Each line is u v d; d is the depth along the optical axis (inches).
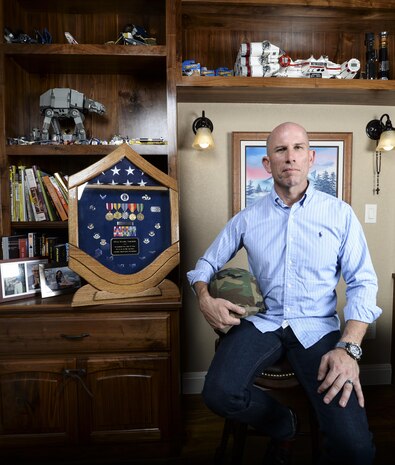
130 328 59.4
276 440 49.8
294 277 52.6
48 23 75.4
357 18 75.5
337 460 42.6
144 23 76.4
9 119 67.5
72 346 59.2
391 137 76.7
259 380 50.9
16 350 59.1
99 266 59.1
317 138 82.2
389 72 82.3
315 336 50.3
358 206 85.3
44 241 70.2
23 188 68.8
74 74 76.6
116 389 60.1
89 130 77.5
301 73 71.6
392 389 85.2
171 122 67.4
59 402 59.7
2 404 59.4
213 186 82.7
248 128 82.0
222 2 68.5
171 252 62.1
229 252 59.0
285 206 54.0
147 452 61.7
